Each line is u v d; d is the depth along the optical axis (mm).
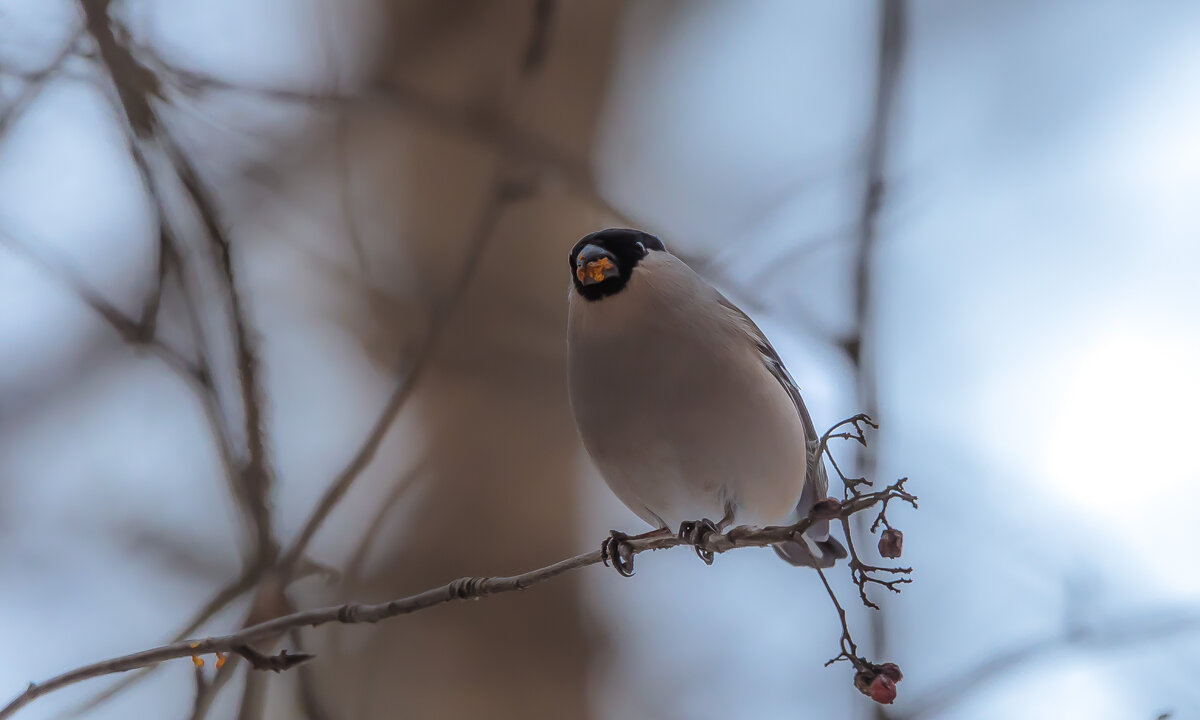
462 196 12727
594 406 8742
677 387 8500
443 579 11758
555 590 11969
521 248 12680
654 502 9039
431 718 11156
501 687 11461
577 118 13422
